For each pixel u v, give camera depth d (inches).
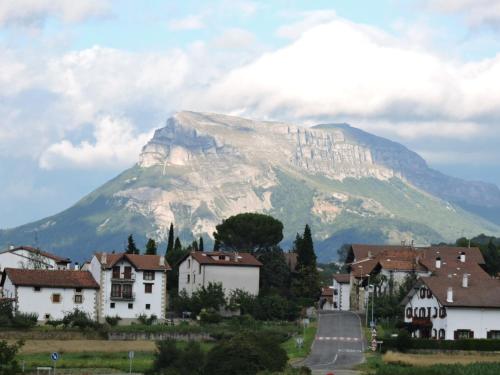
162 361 5492.1
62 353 6747.1
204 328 7819.9
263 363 5128.0
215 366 5128.0
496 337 7490.2
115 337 7455.7
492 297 7608.3
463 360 6432.1
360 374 5689.0
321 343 7386.8
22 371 5442.9
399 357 6476.4
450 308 7495.1
